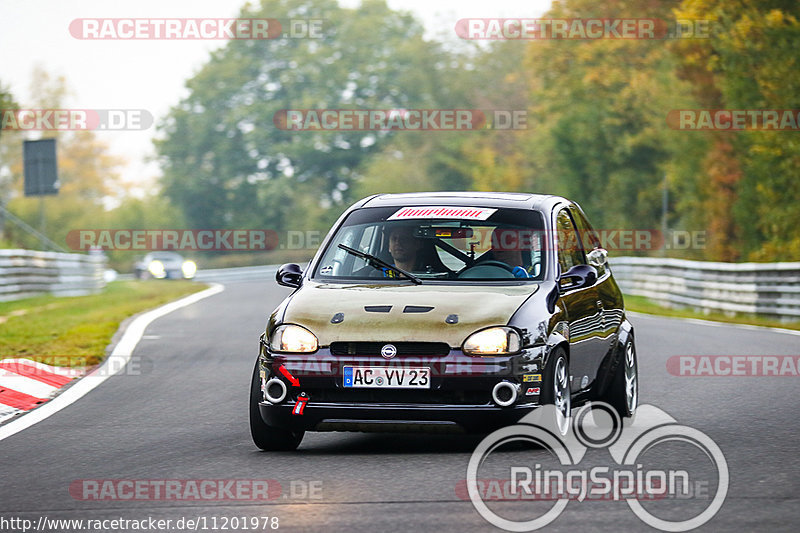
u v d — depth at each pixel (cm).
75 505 2061
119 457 2561
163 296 10106
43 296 9594
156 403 3475
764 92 12331
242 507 2012
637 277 9688
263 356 2578
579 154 17138
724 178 13888
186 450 2645
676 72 14688
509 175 19138
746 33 12450
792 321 6838
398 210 2941
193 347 5203
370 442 2744
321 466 2400
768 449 2542
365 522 1875
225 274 18475
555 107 17350
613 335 3078
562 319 2656
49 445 2744
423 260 2800
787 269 6856
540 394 2508
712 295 7875
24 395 3622
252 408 2591
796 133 12012
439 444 2683
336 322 2534
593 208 17062
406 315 2525
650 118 15925
